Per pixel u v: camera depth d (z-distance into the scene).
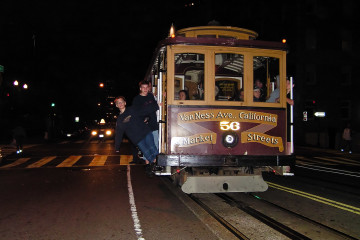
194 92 6.71
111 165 13.45
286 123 6.86
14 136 18.16
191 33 7.89
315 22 31.56
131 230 5.26
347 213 6.16
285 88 6.89
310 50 31.48
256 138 6.70
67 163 14.10
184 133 6.48
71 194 7.91
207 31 7.87
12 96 28.88
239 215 6.03
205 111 6.56
